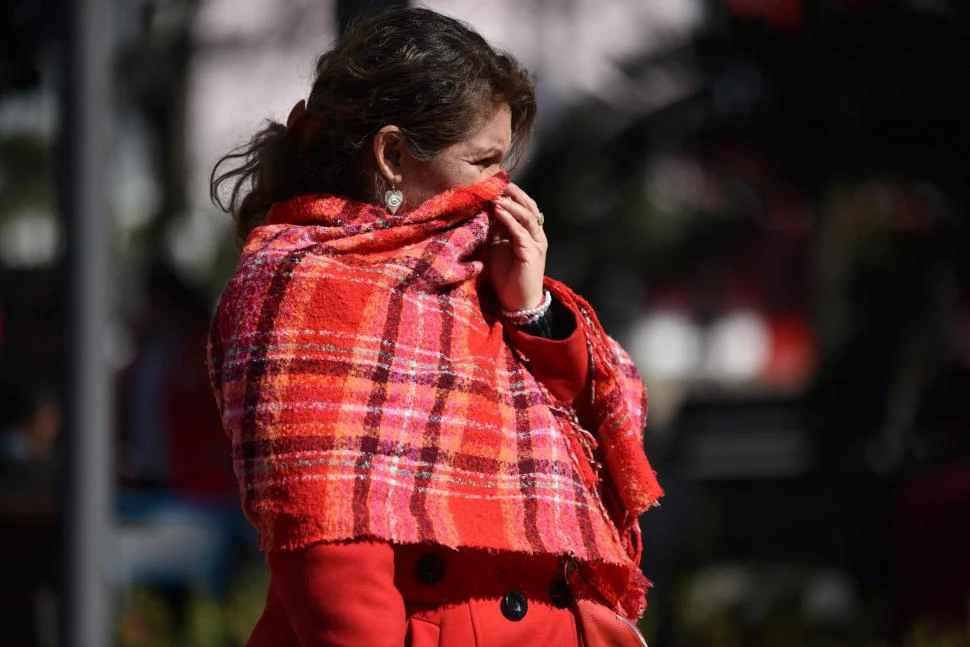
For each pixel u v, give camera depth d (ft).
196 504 66.64
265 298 20.44
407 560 20.74
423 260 21.18
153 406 67.82
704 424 118.83
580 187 81.30
